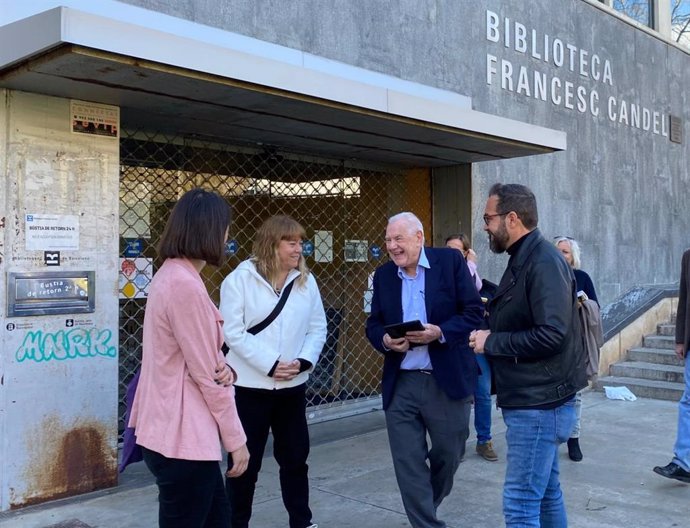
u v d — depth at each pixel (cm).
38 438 423
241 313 345
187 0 521
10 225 413
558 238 541
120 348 538
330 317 711
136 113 492
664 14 1187
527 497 290
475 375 362
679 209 1197
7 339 410
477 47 792
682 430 477
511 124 611
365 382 745
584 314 498
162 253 252
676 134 1190
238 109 481
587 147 972
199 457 237
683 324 497
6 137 413
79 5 456
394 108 505
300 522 359
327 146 631
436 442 354
